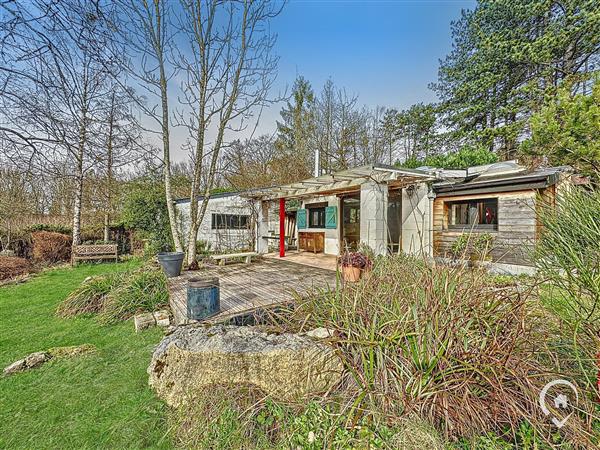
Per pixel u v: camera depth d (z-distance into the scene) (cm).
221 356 233
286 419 202
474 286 209
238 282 580
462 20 1428
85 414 235
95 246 989
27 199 1076
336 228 973
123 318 453
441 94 1549
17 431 217
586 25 984
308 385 226
